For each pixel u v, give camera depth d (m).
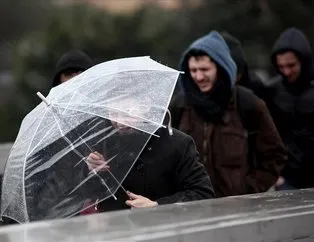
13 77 62.88
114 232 7.19
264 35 52.03
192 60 13.07
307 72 16.41
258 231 7.98
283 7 51.00
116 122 9.91
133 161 9.77
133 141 9.88
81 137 9.87
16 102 60.72
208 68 12.95
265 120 13.15
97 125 9.95
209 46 12.95
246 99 13.16
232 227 7.73
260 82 16.92
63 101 10.11
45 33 64.62
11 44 71.31
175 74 10.64
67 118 9.95
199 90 13.16
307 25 50.78
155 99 10.14
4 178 10.29
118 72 10.42
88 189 9.71
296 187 16.56
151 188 10.27
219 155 12.98
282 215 8.23
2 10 73.81
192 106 13.18
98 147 9.82
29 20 74.38
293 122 16.47
